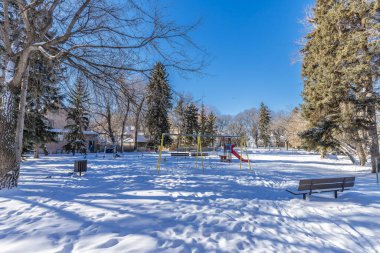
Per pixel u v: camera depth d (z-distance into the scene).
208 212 5.12
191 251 3.28
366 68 12.25
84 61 7.23
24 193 6.76
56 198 6.18
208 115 59.03
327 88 14.50
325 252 3.43
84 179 9.67
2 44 7.80
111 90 7.62
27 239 3.53
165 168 14.91
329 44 14.35
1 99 7.91
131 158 24.05
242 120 81.31
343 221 4.75
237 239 3.75
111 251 3.16
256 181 9.92
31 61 8.23
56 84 7.92
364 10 12.42
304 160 24.39
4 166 7.20
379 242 3.79
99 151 41.84
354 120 13.83
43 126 20.16
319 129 15.71
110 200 5.96
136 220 4.44
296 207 5.80
